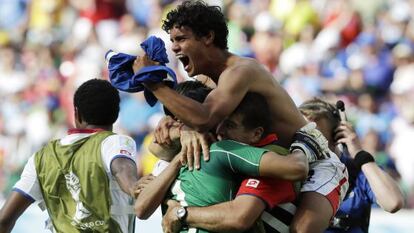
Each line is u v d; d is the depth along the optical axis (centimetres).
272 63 4372
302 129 1561
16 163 4353
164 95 1404
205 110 1411
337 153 1878
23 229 2750
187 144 1477
